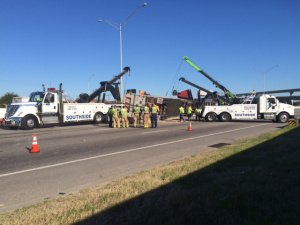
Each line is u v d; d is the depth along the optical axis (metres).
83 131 23.66
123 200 6.18
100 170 9.89
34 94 28.56
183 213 5.32
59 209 5.84
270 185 6.84
